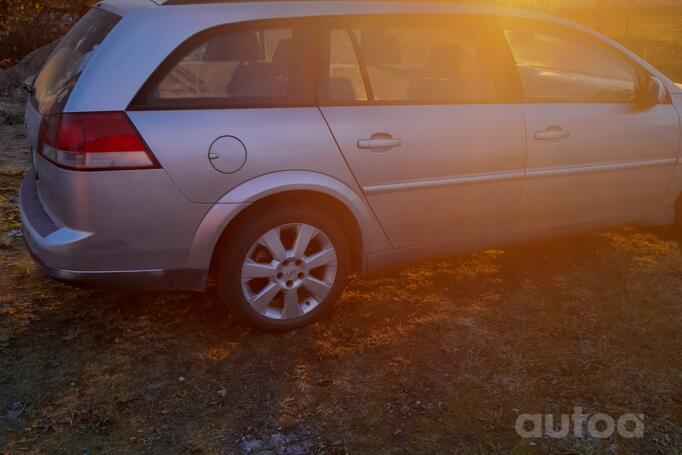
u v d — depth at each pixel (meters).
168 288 3.19
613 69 4.27
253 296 3.34
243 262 3.25
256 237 3.24
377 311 3.71
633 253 4.55
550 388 3.05
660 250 4.61
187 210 3.04
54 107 3.05
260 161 3.11
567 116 3.95
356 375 3.12
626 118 4.18
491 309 3.75
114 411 2.84
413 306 3.77
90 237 2.96
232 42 3.12
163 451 2.62
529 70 3.95
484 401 2.95
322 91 3.30
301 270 3.40
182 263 3.13
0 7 11.10
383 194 3.46
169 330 3.48
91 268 3.02
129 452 2.60
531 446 2.68
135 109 2.93
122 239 2.99
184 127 2.98
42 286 3.91
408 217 3.59
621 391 3.03
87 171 2.87
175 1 3.10
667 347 3.39
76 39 3.44
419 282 4.07
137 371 3.12
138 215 2.97
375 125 3.37
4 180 5.85
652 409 2.91
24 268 4.14
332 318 3.62
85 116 2.87
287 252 3.33
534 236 4.08
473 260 4.39
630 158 4.24
